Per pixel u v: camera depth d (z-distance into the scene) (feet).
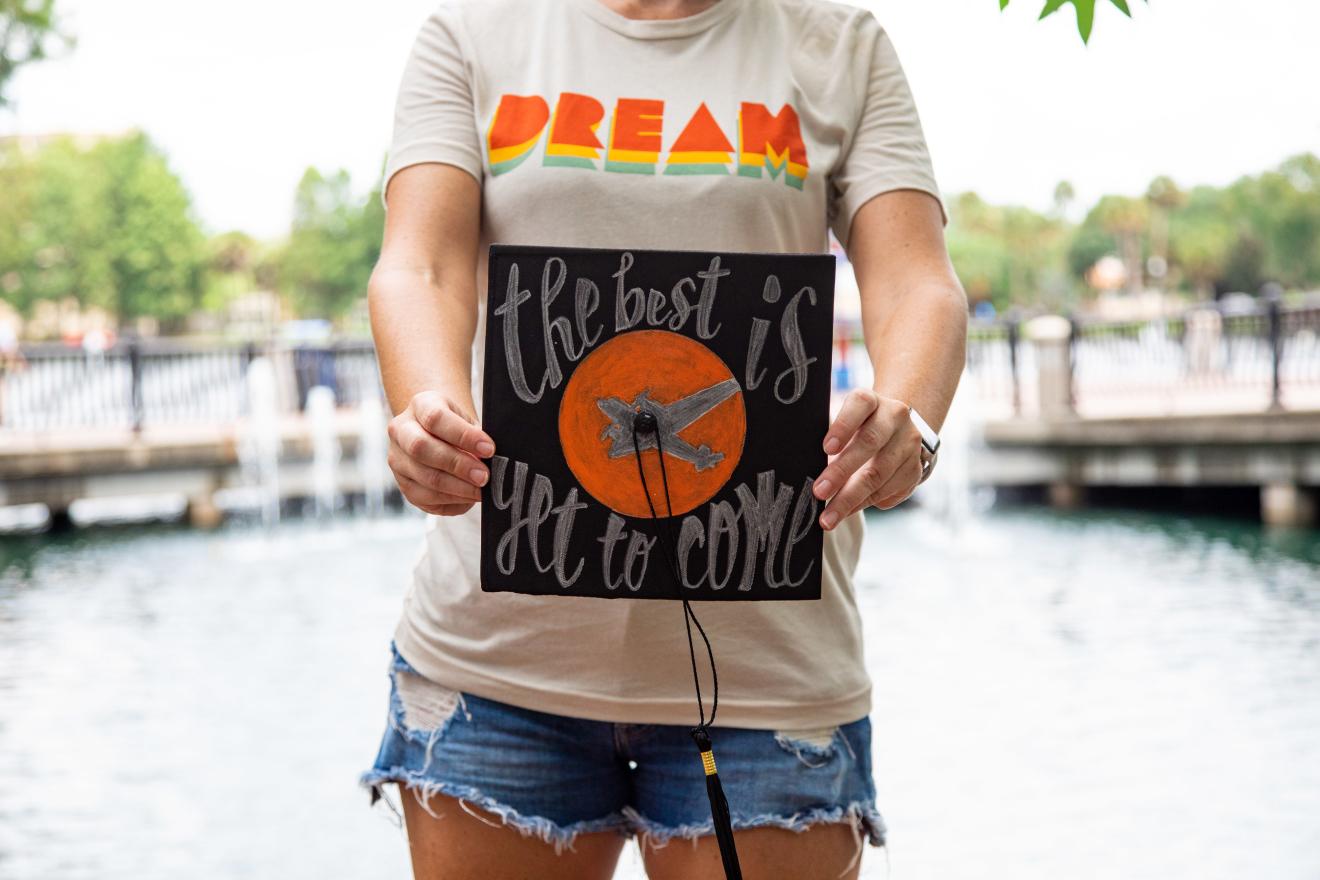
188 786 15.16
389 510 42.78
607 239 4.33
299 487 41.96
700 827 4.27
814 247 4.53
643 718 4.31
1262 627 22.21
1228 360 46.47
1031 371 47.16
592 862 4.60
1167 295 205.87
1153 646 21.07
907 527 37.06
